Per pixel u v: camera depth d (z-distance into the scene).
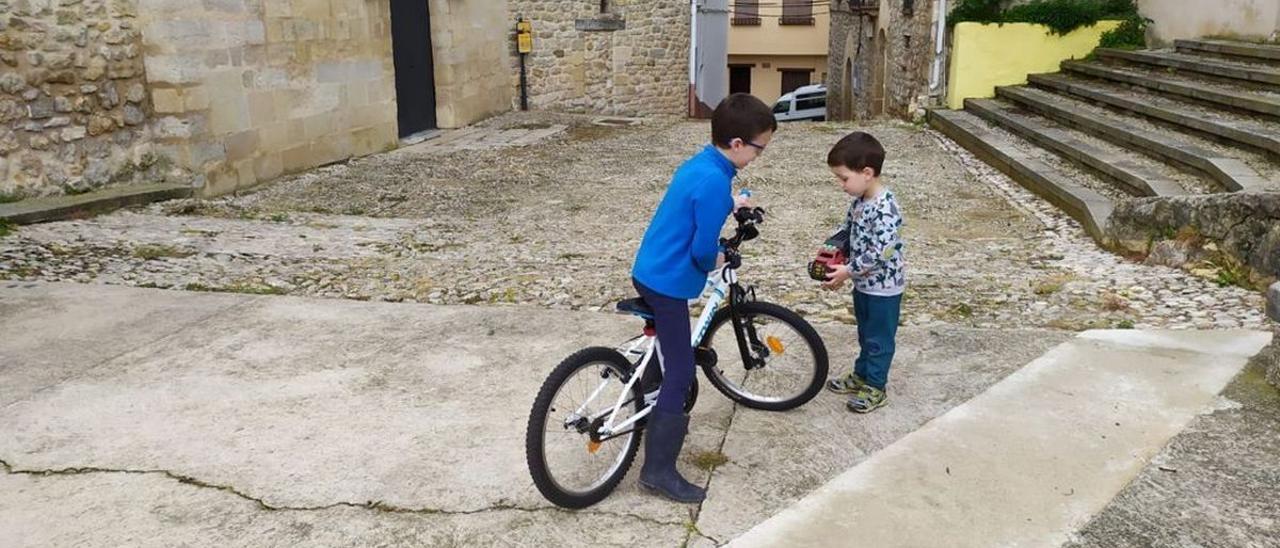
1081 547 2.71
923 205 8.34
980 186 9.16
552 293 5.39
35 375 4.11
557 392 2.86
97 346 4.48
